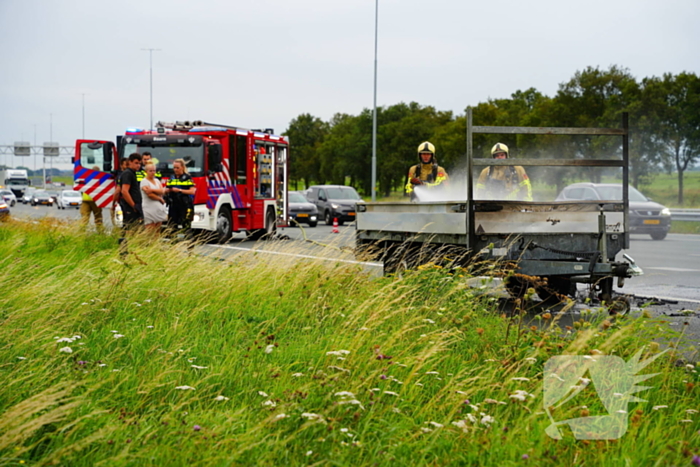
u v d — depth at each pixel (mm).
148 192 13617
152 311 7453
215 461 3643
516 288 9406
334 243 10797
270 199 24609
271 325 7062
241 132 22562
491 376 5090
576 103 42250
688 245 21953
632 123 41438
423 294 7824
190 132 21547
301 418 4129
